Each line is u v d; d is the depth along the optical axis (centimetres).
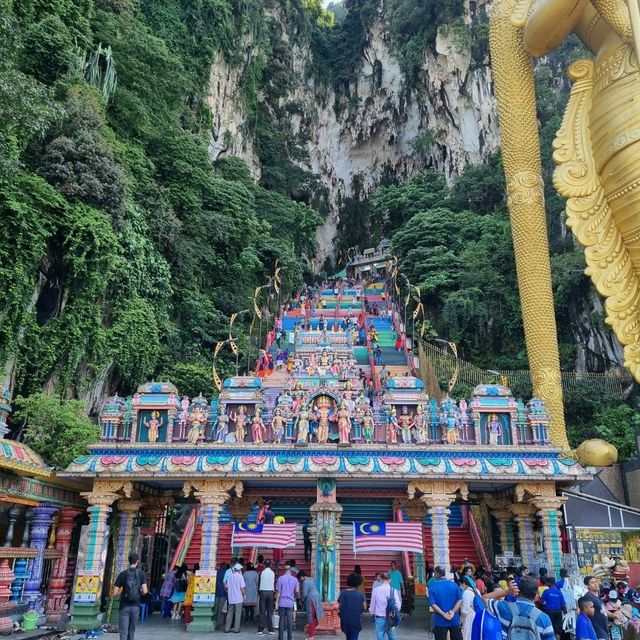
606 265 1570
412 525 1421
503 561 1594
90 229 2500
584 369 3766
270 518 1741
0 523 1360
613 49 1634
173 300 3684
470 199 6191
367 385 3067
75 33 3152
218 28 5944
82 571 1390
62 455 1836
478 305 4466
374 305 5303
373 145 8988
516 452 1466
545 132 4969
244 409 1561
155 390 1572
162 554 1850
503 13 2372
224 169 5903
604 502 1798
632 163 1505
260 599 1326
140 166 3616
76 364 2428
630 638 938
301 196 8362
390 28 8756
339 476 1420
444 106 7631
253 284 5053
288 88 8431
